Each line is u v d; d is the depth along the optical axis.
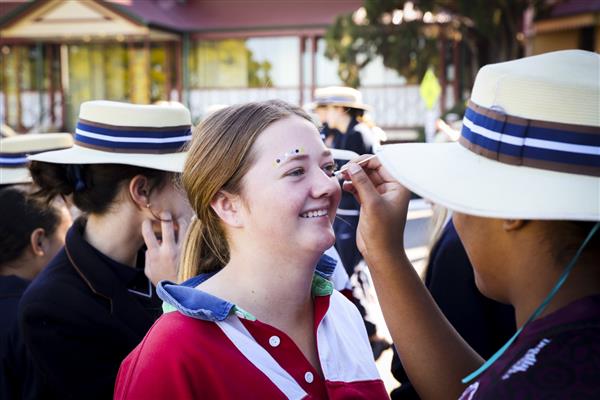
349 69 17.05
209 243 1.63
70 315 1.94
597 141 1.14
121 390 1.43
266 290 1.46
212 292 1.48
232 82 20.42
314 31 19.33
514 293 1.28
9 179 2.78
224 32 19.89
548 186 1.15
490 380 1.15
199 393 1.32
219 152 1.43
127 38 19.84
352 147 6.31
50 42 20.69
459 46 18.28
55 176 2.15
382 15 16.36
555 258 1.20
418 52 17.81
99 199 2.10
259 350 1.37
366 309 3.88
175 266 2.03
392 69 18.19
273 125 1.44
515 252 1.24
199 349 1.34
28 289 2.02
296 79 20.00
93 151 2.12
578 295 1.17
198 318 1.37
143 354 1.37
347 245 4.17
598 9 16.84
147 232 2.04
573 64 1.20
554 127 1.15
